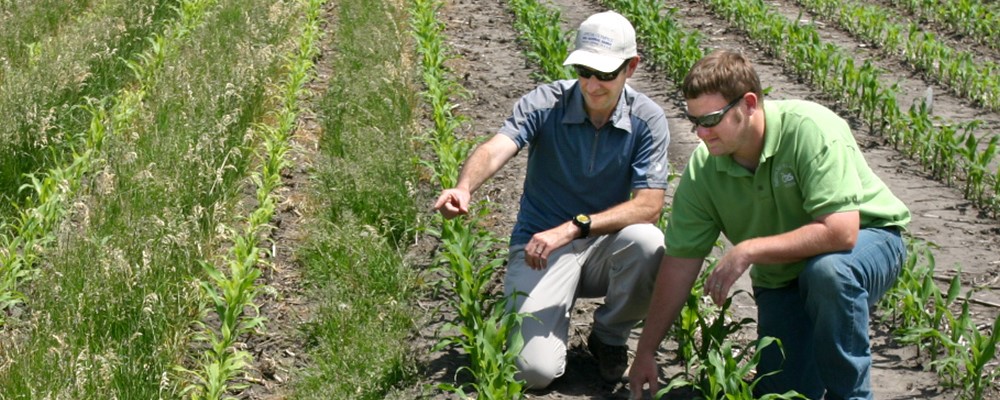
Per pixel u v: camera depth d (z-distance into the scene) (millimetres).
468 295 4883
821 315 4055
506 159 4742
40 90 7574
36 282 5305
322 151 7738
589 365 5055
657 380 4484
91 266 5082
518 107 4824
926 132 8430
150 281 5055
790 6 14406
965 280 6125
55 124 7324
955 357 4773
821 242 3992
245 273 5074
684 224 4375
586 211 4891
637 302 4695
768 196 4176
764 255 4039
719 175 4273
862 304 4051
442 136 7590
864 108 9625
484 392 4324
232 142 7234
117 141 6852
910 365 5117
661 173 4754
